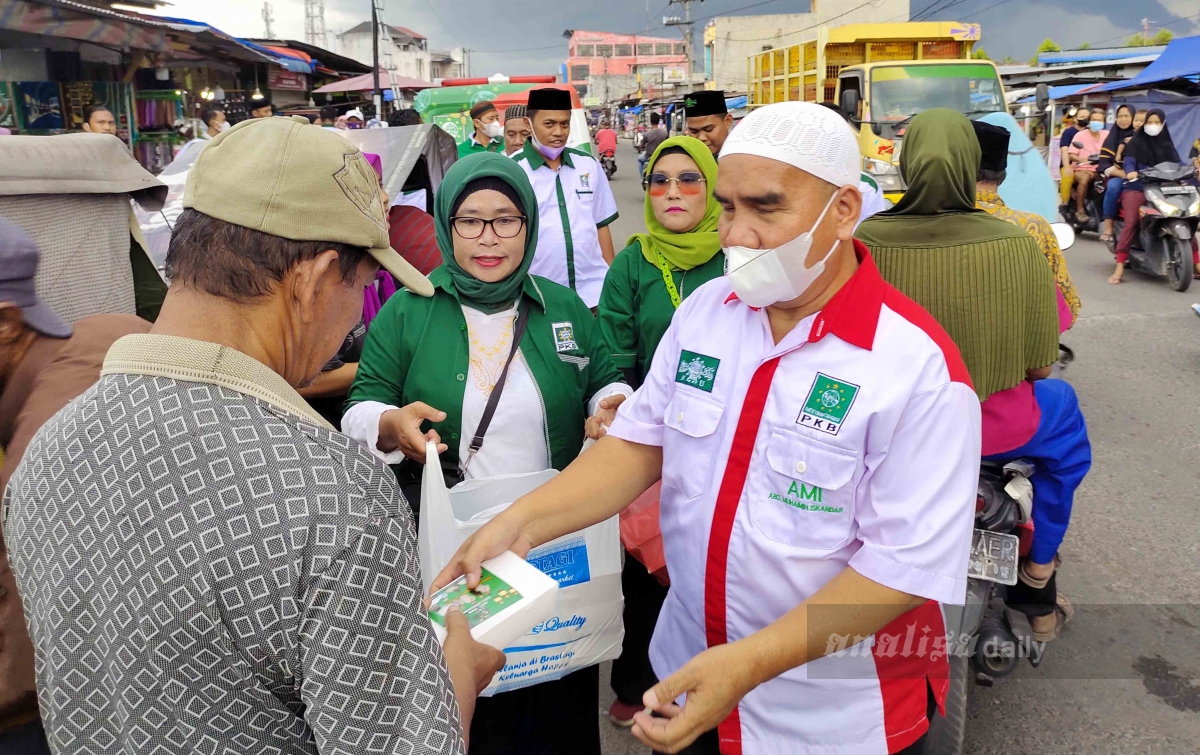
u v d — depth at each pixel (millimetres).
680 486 1595
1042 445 2383
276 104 16141
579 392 2324
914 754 1604
